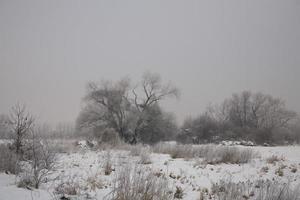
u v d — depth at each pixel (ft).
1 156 30.01
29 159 32.81
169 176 32.45
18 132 35.58
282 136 143.02
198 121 168.04
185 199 23.26
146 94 148.66
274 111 195.11
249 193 25.38
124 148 60.39
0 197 18.44
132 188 21.33
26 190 21.01
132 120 142.92
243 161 48.19
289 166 44.11
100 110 144.77
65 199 19.71
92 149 57.36
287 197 22.06
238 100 198.49
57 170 30.86
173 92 150.00
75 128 140.97
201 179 32.07
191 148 56.34
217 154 50.34
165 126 149.59
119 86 146.00
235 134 155.94
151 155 51.83
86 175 29.81
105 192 22.68
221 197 22.84
